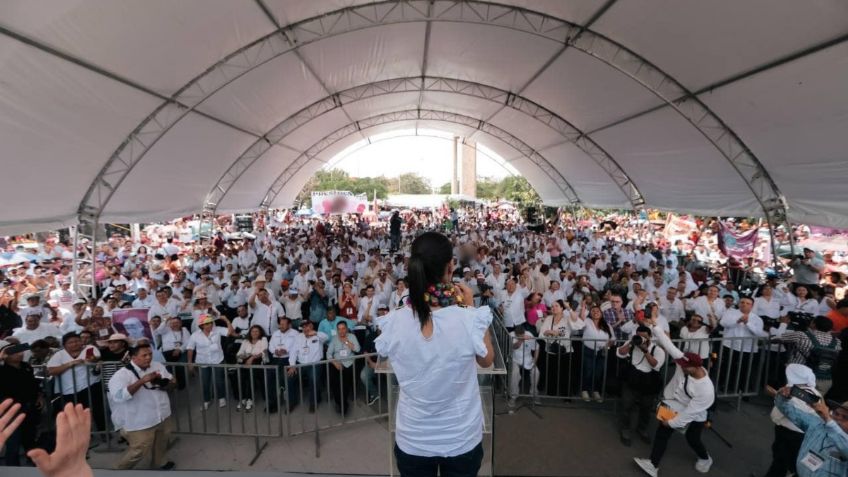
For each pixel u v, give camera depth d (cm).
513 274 1012
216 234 2128
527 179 2675
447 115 2022
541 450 495
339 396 630
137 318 679
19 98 595
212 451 533
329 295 935
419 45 1120
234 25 752
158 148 991
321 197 3125
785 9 584
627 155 1393
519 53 1072
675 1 670
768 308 740
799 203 895
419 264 138
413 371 139
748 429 540
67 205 886
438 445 142
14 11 473
